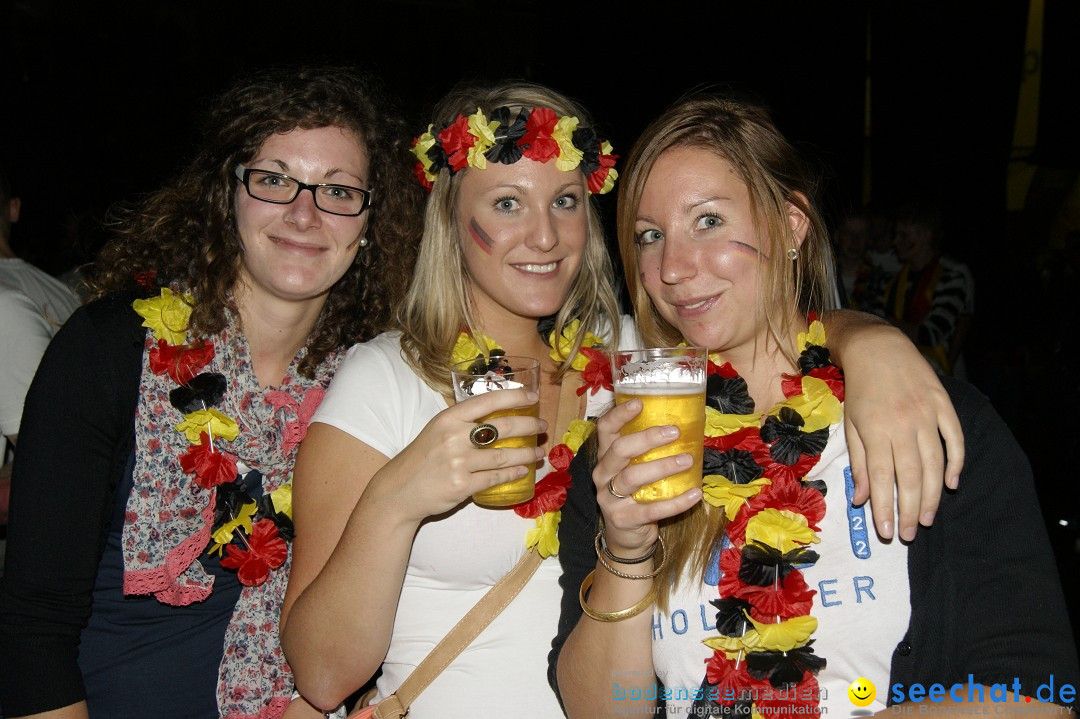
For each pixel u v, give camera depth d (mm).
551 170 1970
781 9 7730
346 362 1964
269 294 2010
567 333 2141
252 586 1999
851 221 6105
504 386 1632
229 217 1972
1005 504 1470
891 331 1668
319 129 1947
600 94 9000
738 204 1672
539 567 1927
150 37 9922
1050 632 1380
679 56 8375
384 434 1854
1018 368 6371
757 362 1821
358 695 2164
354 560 1654
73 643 1839
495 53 11086
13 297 2875
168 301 1943
